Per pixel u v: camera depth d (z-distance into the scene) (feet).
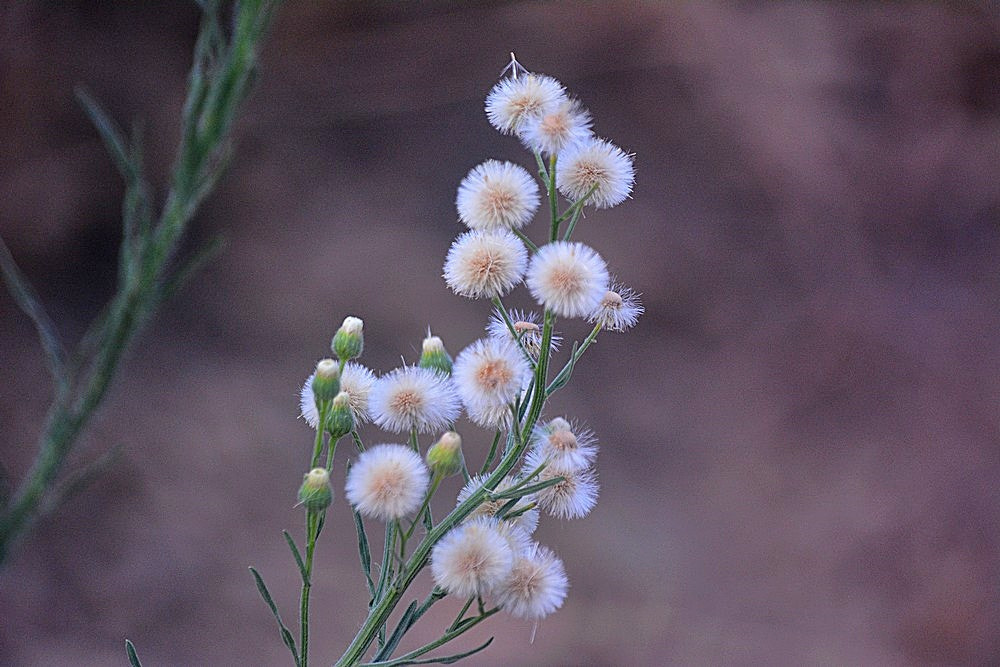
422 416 2.40
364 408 2.42
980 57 9.64
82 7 8.09
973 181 9.21
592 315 2.41
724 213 9.25
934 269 9.04
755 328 8.36
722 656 5.85
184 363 7.08
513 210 2.40
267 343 7.46
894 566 6.59
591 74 9.81
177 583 5.68
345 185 8.71
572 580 6.16
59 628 5.33
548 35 9.87
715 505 6.96
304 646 2.35
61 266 7.53
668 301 8.52
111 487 6.03
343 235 8.36
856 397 7.87
